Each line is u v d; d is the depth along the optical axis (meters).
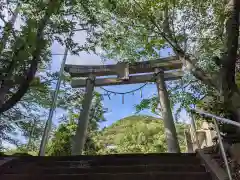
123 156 4.73
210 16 5.83
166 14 6.07
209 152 4.25
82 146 8.45
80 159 4.62
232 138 3.92
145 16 6.07
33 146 8.31
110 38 6.73
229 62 4.57
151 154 4.81
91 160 4.49
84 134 8.71
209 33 5.93
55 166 4.21
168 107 8.72
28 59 5.00
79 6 5.71
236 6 4.73
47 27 5.37
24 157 4.65
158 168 3.87
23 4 5.32
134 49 7.90
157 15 6.18
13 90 5.48
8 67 4.77
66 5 5.57
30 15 5.30
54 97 7.72
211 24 5.86
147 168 3.87
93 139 12.21
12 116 7.39
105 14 6.25
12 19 5.20
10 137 7.51
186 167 3.88
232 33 4.65
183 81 7.05
